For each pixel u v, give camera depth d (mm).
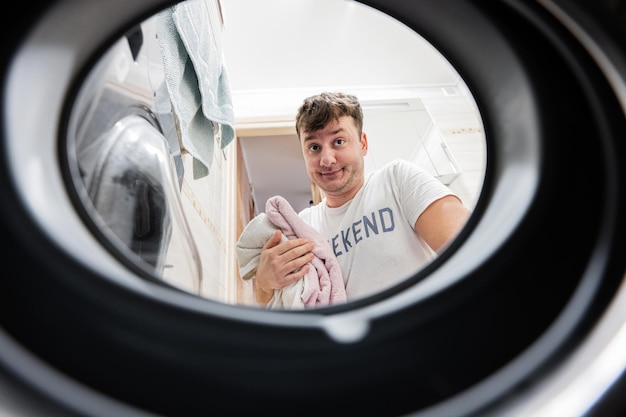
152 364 162
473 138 1734
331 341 172
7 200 156
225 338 163
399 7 282
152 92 470
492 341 181
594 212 191
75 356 161
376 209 837
